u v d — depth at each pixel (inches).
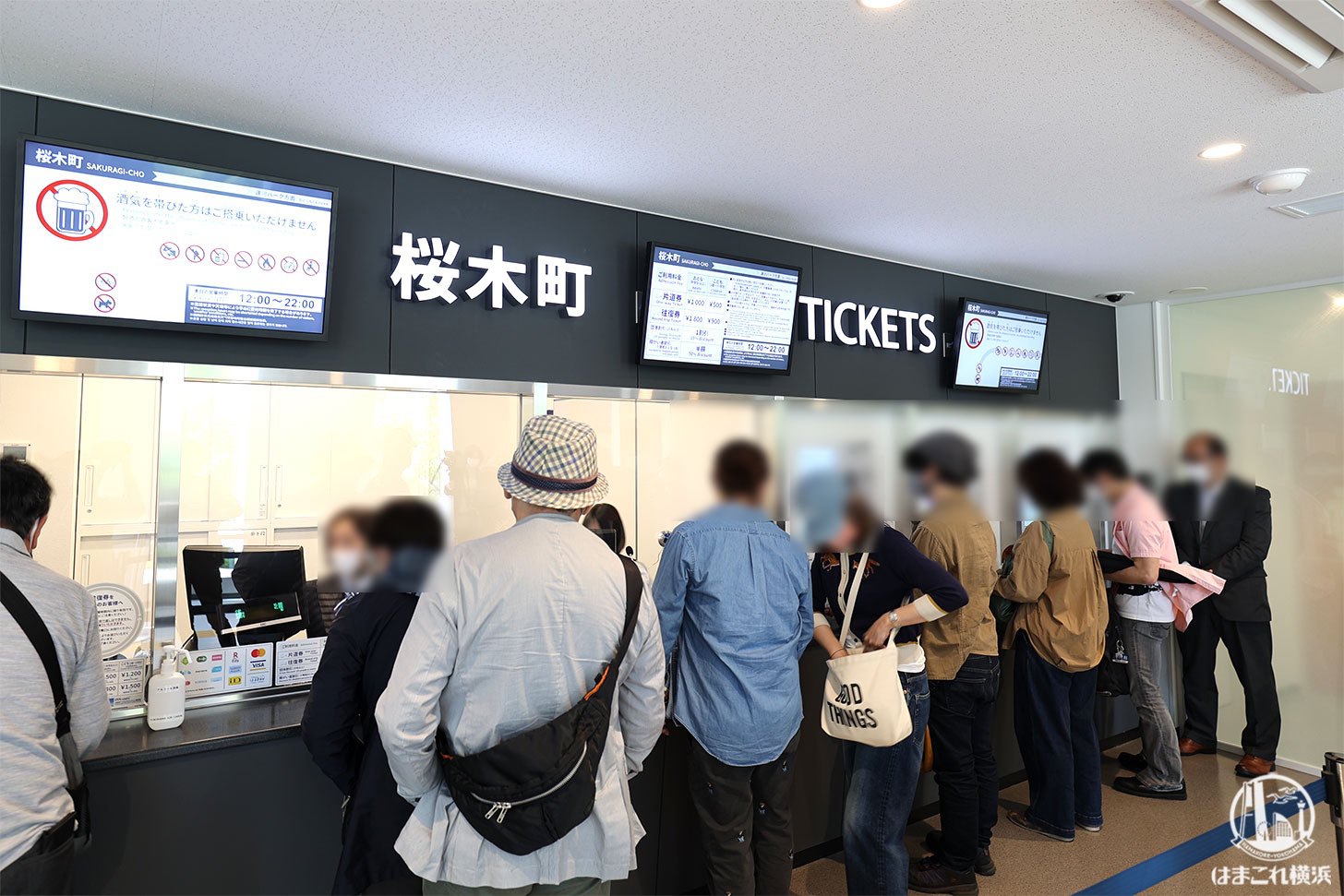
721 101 82.4
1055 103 83.1
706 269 119.6
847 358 141.0
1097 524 148.6
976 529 95.2
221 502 90.5
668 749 91.4
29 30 68.2
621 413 116.6
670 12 65.9
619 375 116.2
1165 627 129.5
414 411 101.4
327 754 63.2
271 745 74.6
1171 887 100.8
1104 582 117.8
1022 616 115.6
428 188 101.3
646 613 63.1
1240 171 102.7
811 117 86.3
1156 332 180.1
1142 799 130.1
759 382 130.5
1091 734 117.6
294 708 82.7
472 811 54.4
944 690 97.7
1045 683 113.9
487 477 105.7
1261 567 143.8
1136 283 164.2
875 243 135.4
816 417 88.6
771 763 81.5
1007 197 112.5
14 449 81.7
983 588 95.4
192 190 84.1
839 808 109.5
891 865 87.8
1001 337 159.0
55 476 83.6
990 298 163.0
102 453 85.7
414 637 54.7
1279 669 157.8
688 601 80.0
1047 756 114.5
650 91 80.3
